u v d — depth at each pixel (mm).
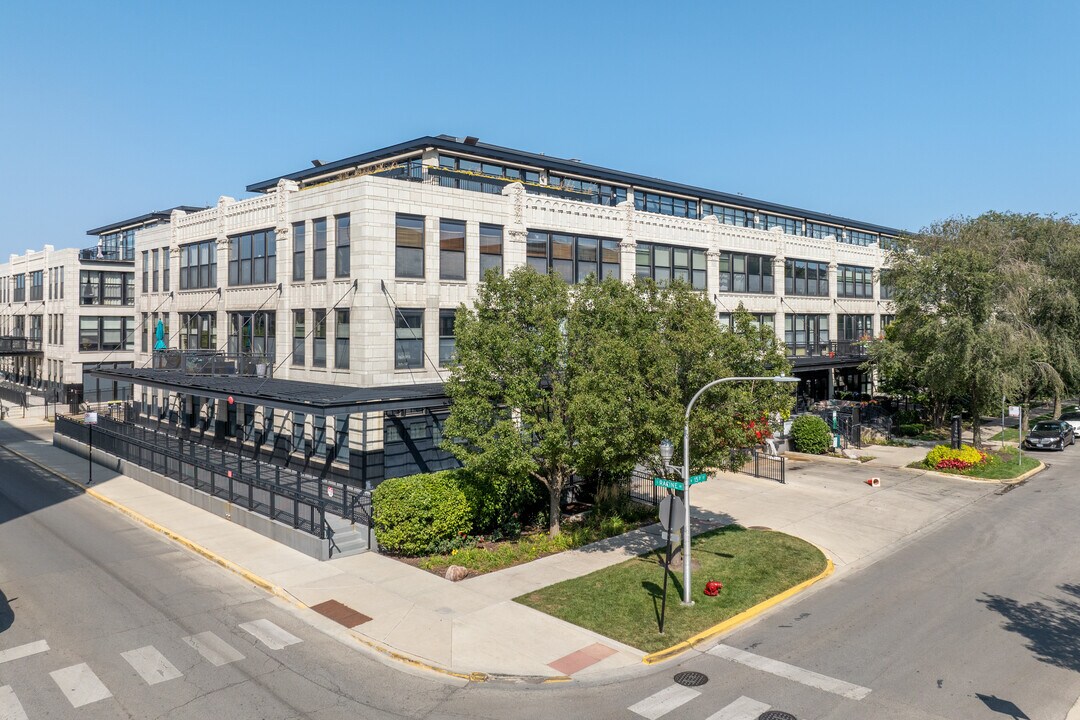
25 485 29875
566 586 18062
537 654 14484
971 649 14859
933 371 36969
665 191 48844
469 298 28547
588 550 21297
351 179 26516
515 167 40469
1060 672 13820
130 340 59125
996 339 35156
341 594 17500
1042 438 40812
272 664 14000
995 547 22281
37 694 12688
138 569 19406
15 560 19953
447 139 37594
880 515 25953
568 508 26156
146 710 12195
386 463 25594
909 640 15328
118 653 14336
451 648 14688
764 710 12359
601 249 33344
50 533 22703
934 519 25578
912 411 48688
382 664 14133
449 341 28109
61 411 54875
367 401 22688
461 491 21500
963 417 52156
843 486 30594
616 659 14320
